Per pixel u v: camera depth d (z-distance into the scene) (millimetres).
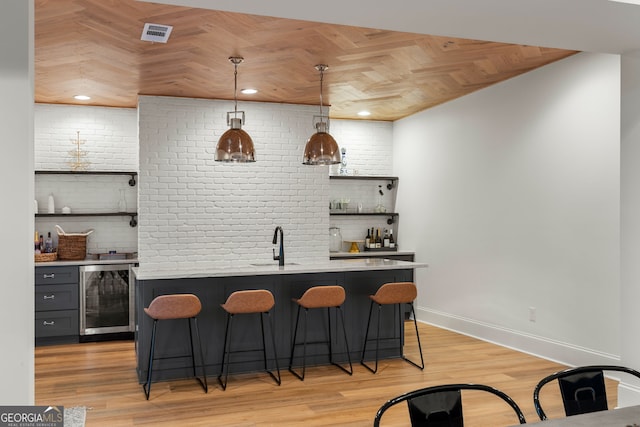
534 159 6020
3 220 2436
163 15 4180
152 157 6957
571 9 3150
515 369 5469
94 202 7605
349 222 8758
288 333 5637
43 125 7418
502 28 3498
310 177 7621
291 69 5766
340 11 3186
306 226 7590
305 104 7609
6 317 2438
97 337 7012
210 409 4383
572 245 5527
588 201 5352
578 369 2379
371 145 8875
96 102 7367
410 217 8469
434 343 6664
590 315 5320
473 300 7027
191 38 4727
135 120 7738
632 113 4055
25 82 2475
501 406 4398
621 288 4141
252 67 5664
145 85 6434
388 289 5438
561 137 5672
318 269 5609
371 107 7852
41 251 7223
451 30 3533
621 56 4141
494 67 5871
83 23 4332
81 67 5625
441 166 7695
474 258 7000
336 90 6754
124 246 7707
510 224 6375
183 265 6945
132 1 3904
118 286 7062
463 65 5734
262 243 7387
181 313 4785
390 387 4945
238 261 7285
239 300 4965
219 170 7215
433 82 6438
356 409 4363
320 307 5340
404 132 8641
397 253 8219
